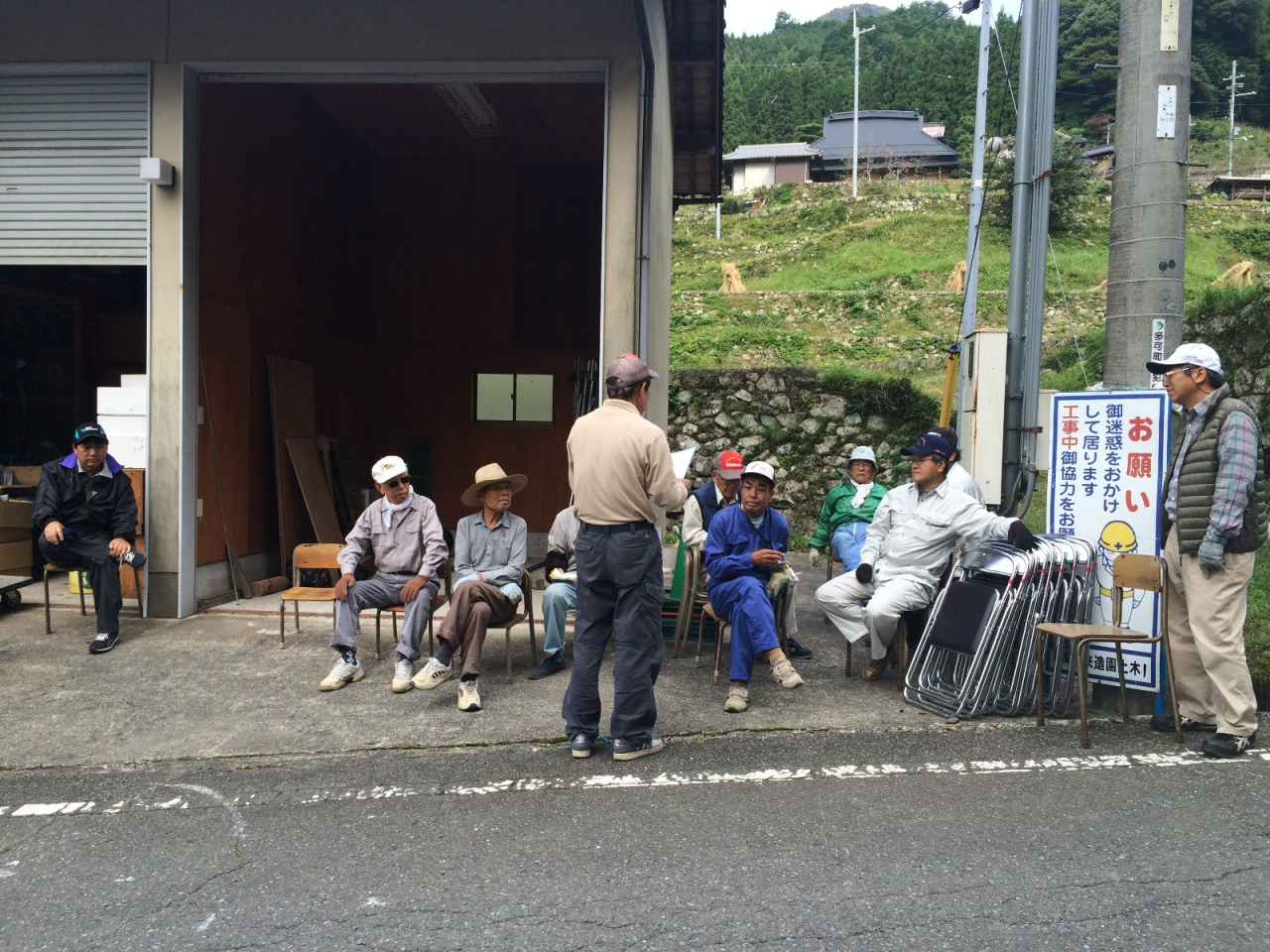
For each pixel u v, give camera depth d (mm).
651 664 3846
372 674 5082
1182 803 3320
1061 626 4188
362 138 9273
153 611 6285
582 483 3873
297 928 2527
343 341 9117
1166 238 4754
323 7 6105
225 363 6875
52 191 6383
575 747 3863
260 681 4934
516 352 9758
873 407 11656
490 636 5941
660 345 7879
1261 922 2502
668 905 2623
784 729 4211
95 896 2725
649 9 6098
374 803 3410
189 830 3195
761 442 11836
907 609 4820
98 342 8930
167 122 6195
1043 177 5777
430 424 9797
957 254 30797
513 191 9781
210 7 6145
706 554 4809
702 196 12625
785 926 2504
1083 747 3941
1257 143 47531
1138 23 4773
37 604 6664
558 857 2945
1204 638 3840
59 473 5566
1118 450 4430
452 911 2609
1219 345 10172
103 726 4270
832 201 36438
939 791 3457
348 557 5027
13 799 3488
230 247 6914
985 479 5758
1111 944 2396
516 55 5969
